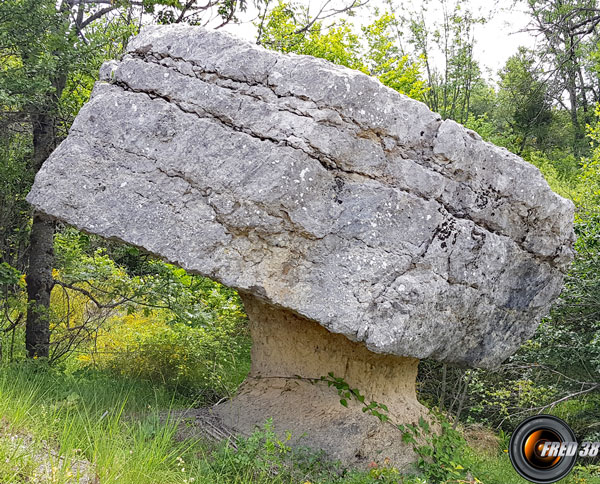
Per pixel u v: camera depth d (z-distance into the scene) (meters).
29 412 4.62
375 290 4.74
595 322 8.11
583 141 21.98
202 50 5.00
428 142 5.02
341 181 4.84
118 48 8.24
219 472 4.47
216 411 5.88
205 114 4.88
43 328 7.96
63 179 4.90
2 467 3.41
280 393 5.95
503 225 5.47
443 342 5.32
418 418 6.00
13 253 8.41
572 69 15.70
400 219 4.84
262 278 4.75
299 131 4.72
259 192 4.65
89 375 7.21
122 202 4.82
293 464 4.93
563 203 5.95
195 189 4.78
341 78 4.77
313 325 6.00
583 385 8.10
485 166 5.31
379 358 5.94
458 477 5.34
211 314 7.82
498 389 8.80
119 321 10.58
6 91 6.81
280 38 11.47
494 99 24.77
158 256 4.84
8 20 7.02
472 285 5.25
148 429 4.75
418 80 14.87
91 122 4.99
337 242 4.78
